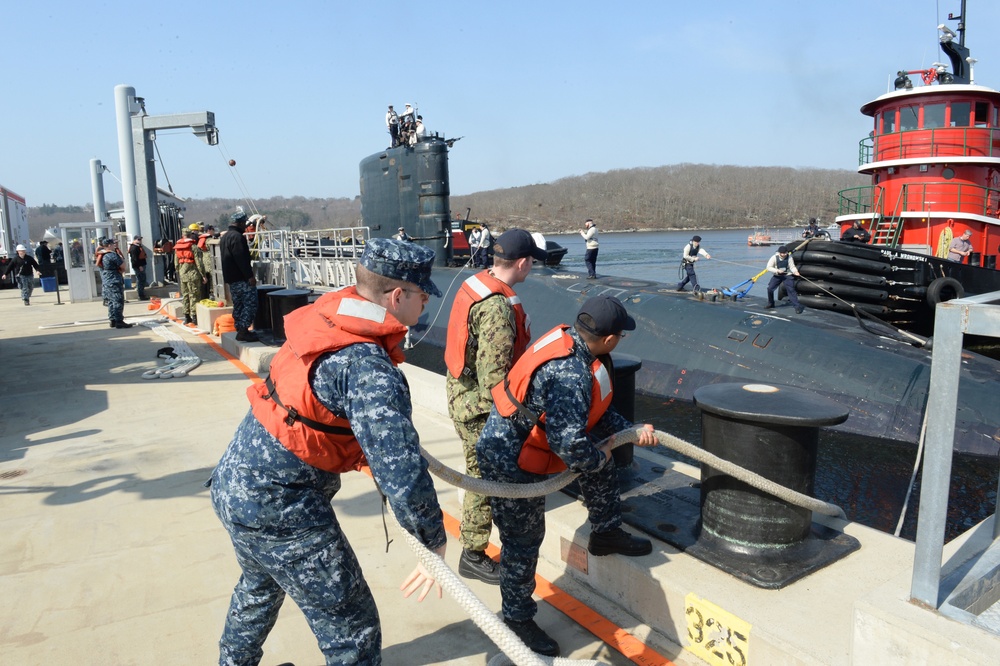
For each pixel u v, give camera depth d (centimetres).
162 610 365
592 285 1309
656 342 1085
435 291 248
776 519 327
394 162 1738
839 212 1566
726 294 1184
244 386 875
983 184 1336
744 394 346
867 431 816
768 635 277
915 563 224
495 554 418
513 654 216
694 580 322
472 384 370
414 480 209
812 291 1070
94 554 430
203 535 455
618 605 353
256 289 1095
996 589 246
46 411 779
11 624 354
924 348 898
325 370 220
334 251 2073
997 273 1156
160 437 670
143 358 1079
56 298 2338
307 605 237
